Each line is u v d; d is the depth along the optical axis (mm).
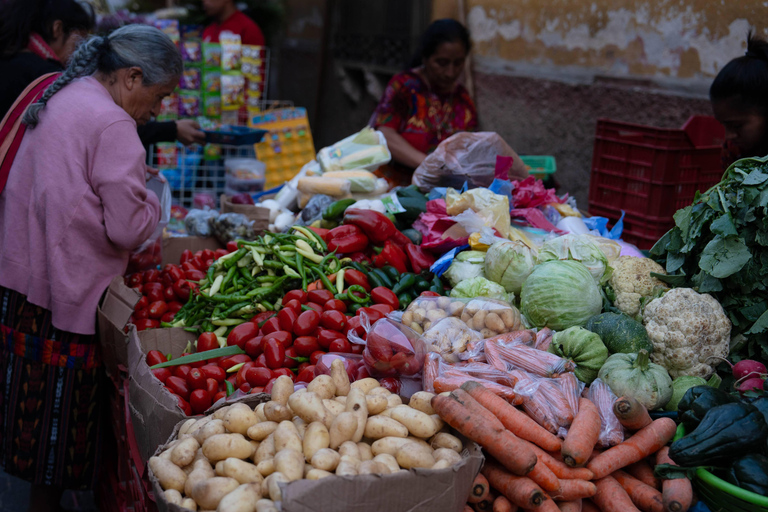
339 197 4102
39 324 3053
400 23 8430
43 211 2900
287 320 2764
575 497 1892
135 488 2512
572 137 6215
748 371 2307
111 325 2783
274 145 6090
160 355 2834
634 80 5480
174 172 5742
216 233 4016
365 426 1903
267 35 7488
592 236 3174
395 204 3678
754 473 1753
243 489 1655
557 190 6449
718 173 4102
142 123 3229
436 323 2486
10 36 3658
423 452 1790
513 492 1846
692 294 2424
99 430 3275
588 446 1898
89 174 2867
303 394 1920
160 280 3398
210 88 5902
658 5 5152
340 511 1585
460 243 3262
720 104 3277
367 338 2305
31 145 2949
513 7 6746
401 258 3273
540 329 2650
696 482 1902
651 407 2195
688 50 4953
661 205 4039
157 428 2148
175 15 6797
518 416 1992
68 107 2883
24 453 3160
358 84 9664
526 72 6699
